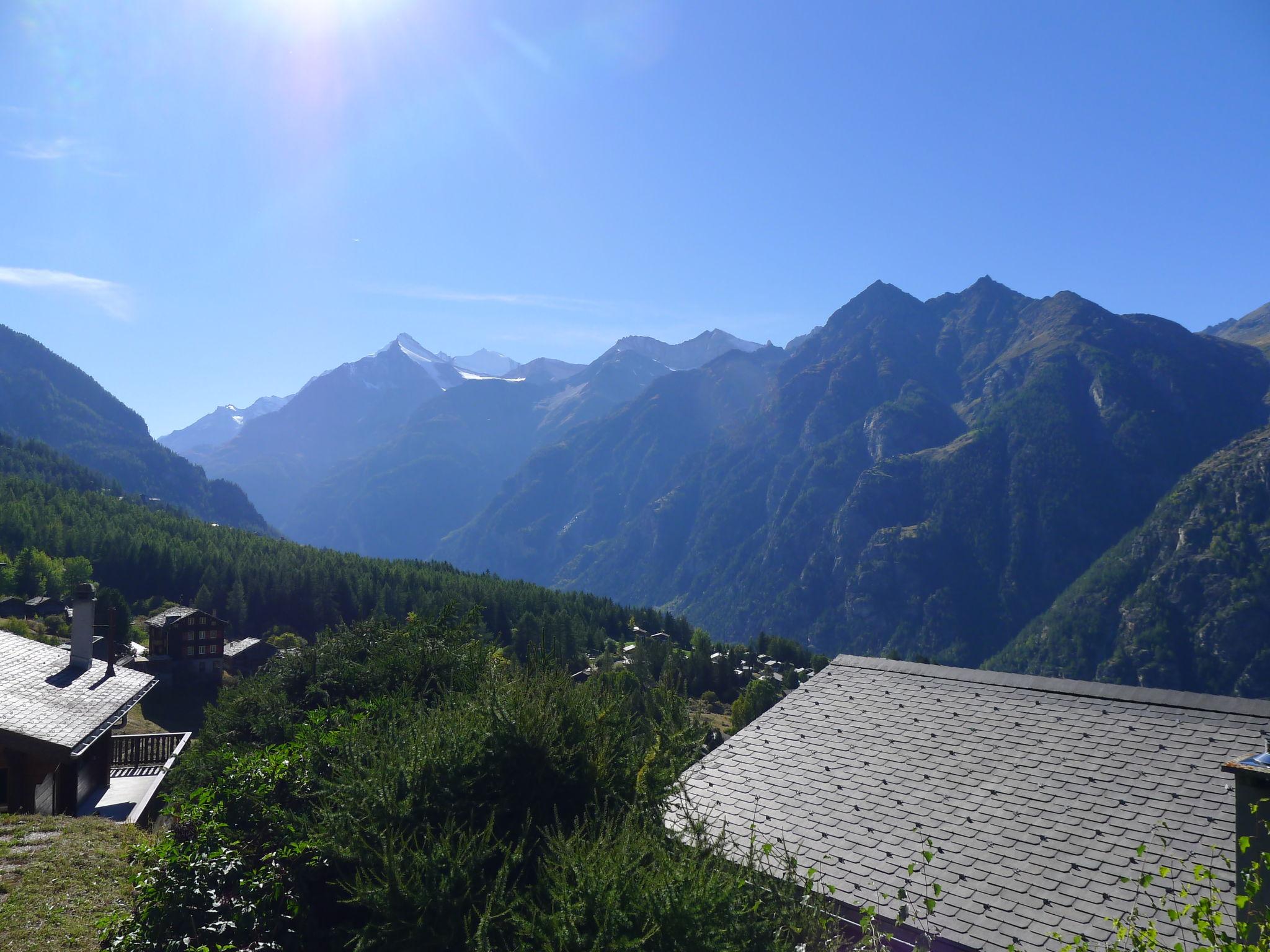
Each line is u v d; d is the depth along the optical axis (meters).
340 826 8.10
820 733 15.69
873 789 13.47
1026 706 14.98
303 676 18.05
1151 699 14.04
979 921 10.23
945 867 11.29
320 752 10.56
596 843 7.27
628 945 6.12
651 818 8.66
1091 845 11.04
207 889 8.53
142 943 8.19
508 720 8.98
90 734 19.58
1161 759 12.50
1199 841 10.56
